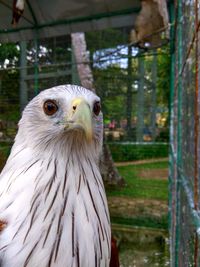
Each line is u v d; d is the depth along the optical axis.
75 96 0.15
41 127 0.15
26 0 0.56
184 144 0.29
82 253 0.14
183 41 0.31
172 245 0.43
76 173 0.15
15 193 0.14
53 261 0.13
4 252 0.13
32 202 0.14
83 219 0.14
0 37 0.61
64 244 0.14
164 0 0.48
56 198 0.14
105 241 0.15
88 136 0.15
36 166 0.14
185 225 0.26
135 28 0.54
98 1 0.56
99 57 0.63
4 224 0.14
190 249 0.22
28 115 0.16
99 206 0.15
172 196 0.48
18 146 0.15
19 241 0.13
